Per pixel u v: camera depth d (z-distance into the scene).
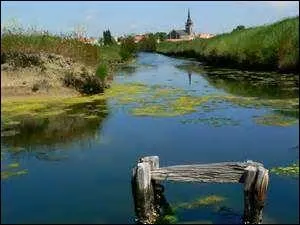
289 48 32.19
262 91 24.64
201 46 60.03
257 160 12.04
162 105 20.48
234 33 50.22
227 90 25.28
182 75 34.59
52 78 23.05
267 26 38.91
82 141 14.36
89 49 28.22
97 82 23.75
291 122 16.80
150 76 33.78
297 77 30.20
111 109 19.56
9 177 10.80
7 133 15.34
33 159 12.39
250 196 8.10
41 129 15.91
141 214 8.35
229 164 8.29
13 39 24.50
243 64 38.75
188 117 17.91
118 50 49.78
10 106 20.11
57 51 26.09
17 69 22.95
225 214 8.54
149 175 8.41
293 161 11.87
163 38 118.38
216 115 18.27
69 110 19.39
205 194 9.52
